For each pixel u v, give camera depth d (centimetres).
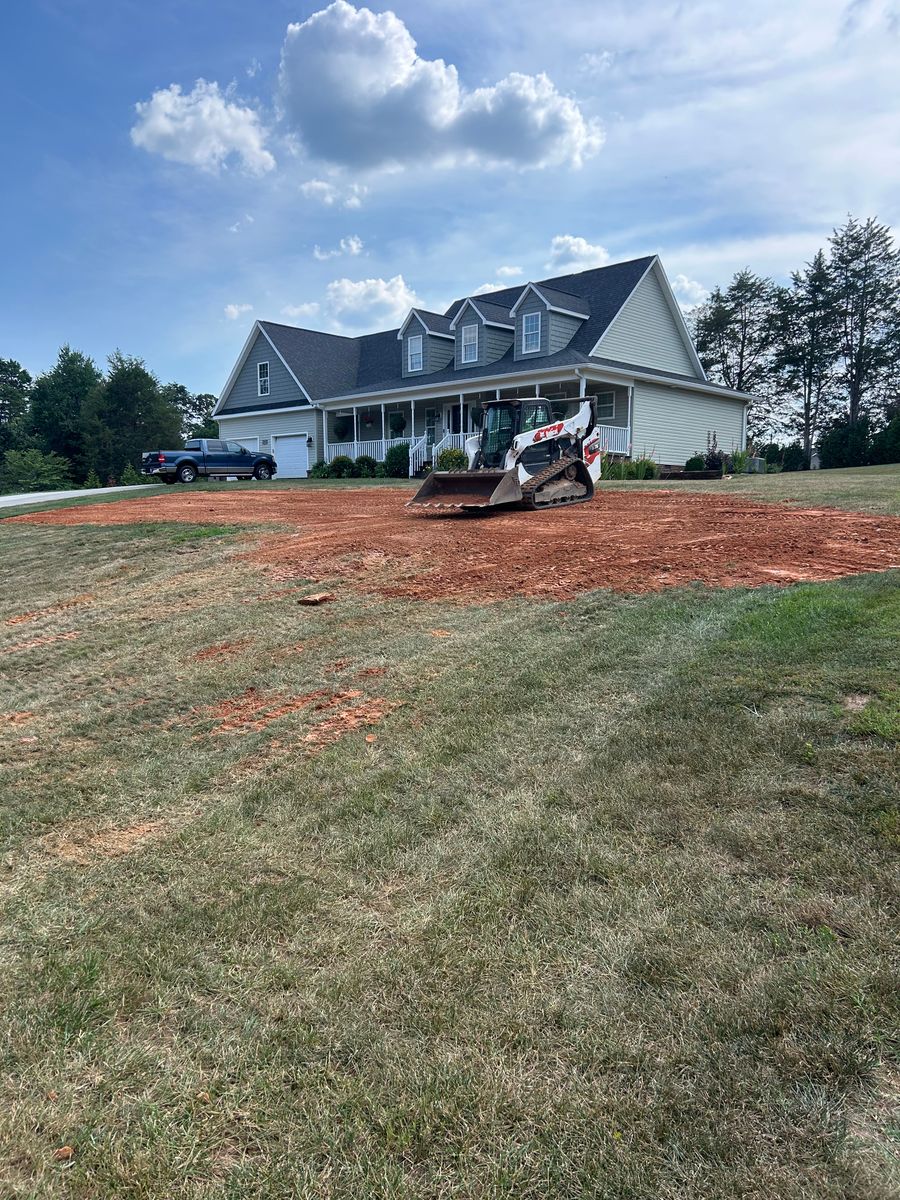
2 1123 177
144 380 5225
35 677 534
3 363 7325
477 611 591
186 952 235
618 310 2389
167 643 584
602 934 224
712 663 414
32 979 227
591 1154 158
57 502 1952
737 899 232
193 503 1644
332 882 266
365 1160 162
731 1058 178
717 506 1078
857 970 199
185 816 323
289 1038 197
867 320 4838
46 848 305
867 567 606
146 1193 159
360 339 3522
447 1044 191
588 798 298
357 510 1319
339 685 461
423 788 323
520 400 1164
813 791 280
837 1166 151
